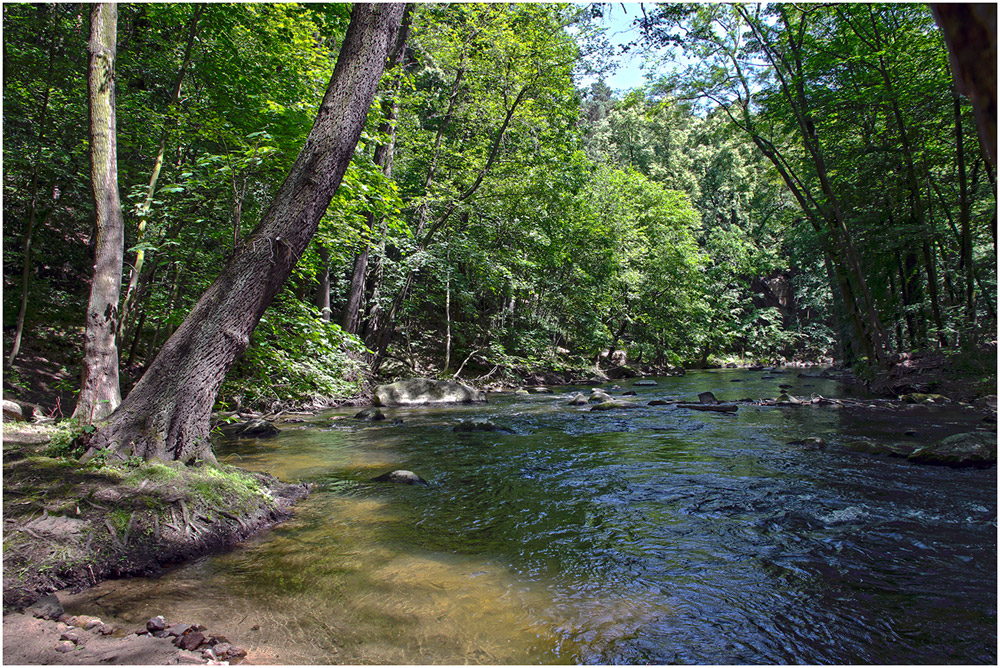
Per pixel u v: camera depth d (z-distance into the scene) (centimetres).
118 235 576
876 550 398
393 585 349
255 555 398
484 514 489
